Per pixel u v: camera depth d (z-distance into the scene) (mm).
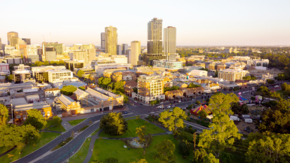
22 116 182250
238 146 131375
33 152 131125
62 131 164750
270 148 106250
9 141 127375
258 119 184375
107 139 151625
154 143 145250
